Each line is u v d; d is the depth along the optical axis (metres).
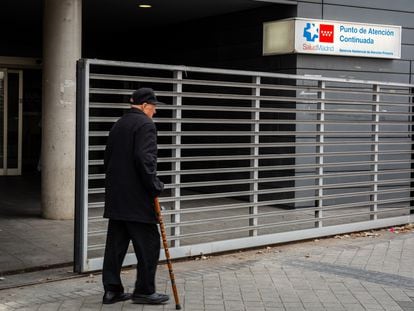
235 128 12.78
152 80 7.45
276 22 11.69
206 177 13.52
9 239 8.49
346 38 11.91
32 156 16.66
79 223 6.96
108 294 5.97
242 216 8.42
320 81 9.27
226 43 12.97
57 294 6.31
